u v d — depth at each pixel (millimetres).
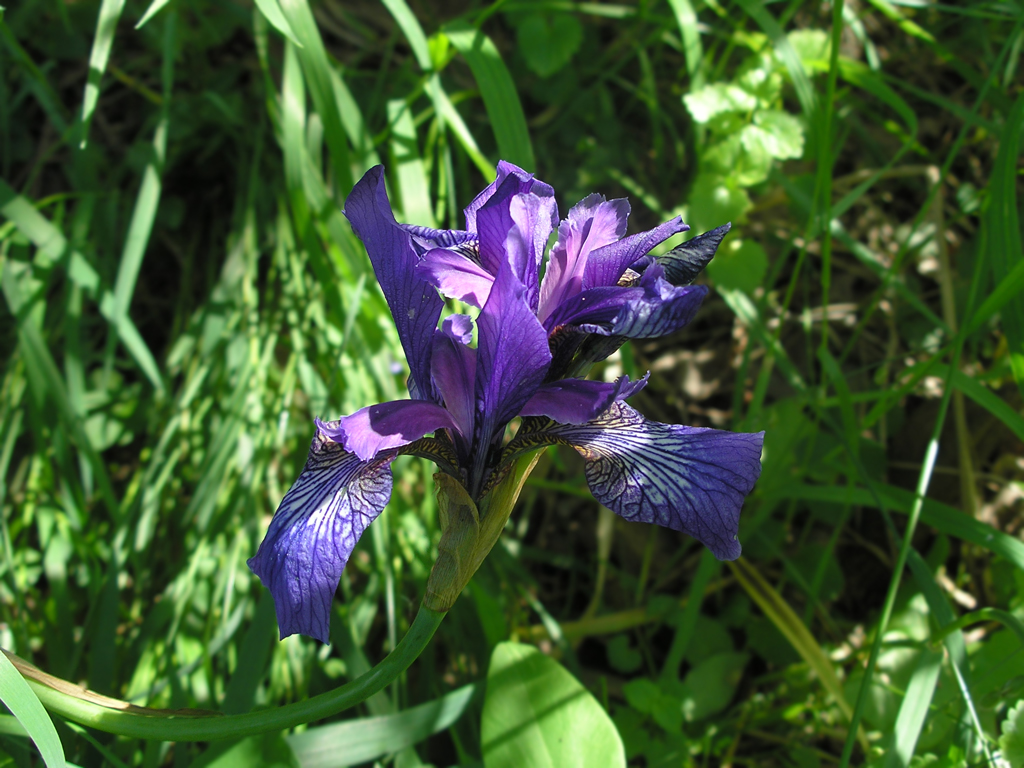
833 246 384
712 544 171
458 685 290
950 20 385
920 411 340
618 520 349
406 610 291
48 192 389
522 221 164
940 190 365
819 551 321
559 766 212
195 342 350
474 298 168
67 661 281
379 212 171
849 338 371
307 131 364
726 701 288
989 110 385
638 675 315
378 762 251
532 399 170
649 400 367
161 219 381
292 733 258
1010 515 323
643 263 184
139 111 401
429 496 312
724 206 302
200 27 390
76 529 306
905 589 300
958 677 223
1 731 211
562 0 368
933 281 375
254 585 290
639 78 412
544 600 339
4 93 373
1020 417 255
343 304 317
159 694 269
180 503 326
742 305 311
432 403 175
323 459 174
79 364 323
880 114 399
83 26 397
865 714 259
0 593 294
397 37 408
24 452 335
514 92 278
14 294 304
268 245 367
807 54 313
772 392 364
